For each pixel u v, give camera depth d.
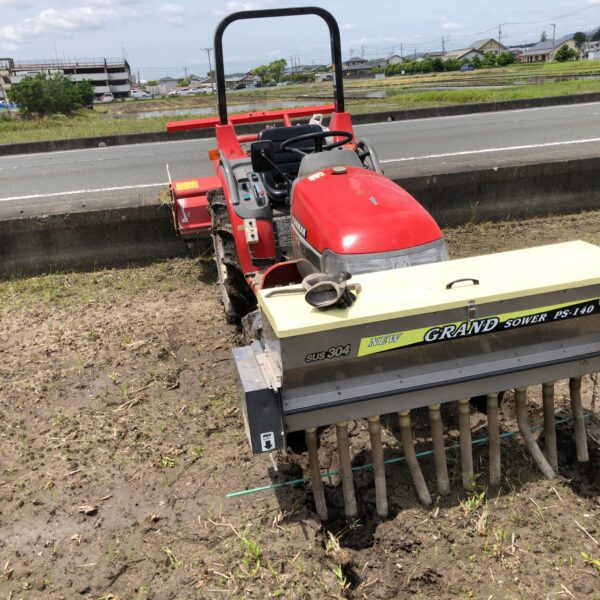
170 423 3.57
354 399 2.56
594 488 2.89
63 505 2.96
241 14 4.49
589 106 16.88
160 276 6.02
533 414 3.39
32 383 4.06
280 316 2.43
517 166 6.88
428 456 3.12
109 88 107.50
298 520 2.76
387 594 2.43
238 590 2.42
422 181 6.75
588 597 2.32
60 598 2.47
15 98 31.67
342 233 3.07
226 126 4.88
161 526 2.79
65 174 11.40
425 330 2.50
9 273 6.20
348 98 29.59
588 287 2.63
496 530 2.65
